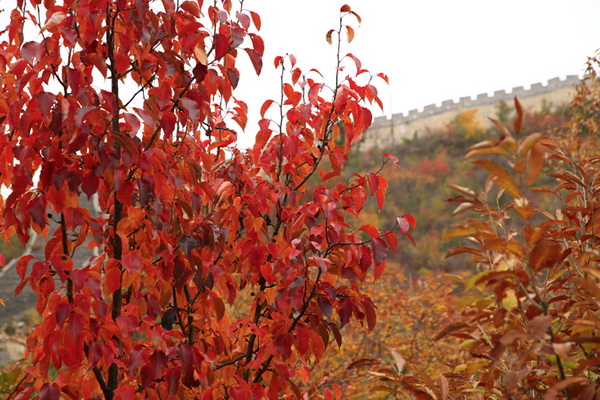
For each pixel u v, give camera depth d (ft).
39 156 7.49
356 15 9.23
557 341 4.64
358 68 9.25
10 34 7.81
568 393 4.99
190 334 9.05
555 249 4.67
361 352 25.45
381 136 181.06
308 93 9.37
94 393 7.80
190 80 8.41
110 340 7.14
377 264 8.11
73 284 7.16
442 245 113.29
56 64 7.27
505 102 175.22
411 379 6.00
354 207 9.10
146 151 7.65
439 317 27.30
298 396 8.27
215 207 9.81
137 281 8.02
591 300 5.98
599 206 6.84
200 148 9.43
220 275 8.43
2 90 8.00
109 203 8.84
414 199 132.26
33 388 7.81
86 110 6.70
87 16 7.54
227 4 8.95
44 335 6.91
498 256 5.98
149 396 7.63
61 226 7.43
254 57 8.52
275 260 9.05
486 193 5.55
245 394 7.93
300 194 10.05
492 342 5.62
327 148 9.78
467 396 6.91
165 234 8.54
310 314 8.55
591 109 25.96
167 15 8.22
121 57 8.01
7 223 7.16
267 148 10.06
